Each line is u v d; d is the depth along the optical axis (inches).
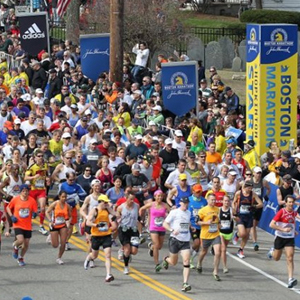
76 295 2073.1
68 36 4537.4
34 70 3636.8
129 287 2139.5
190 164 2496.3
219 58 4692.4
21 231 2231.8
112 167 2532.0
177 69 3090.6
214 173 2628.0
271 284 2219.5
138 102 3218.5
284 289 2188.7
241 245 2404.0
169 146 2588.6
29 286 2126.0
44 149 2664.9
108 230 2149.4
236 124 3125.0
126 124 3048.7
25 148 2709.2
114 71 3508.9
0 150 2748.5
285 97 2989.7
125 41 4227.4
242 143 3004.4
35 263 2293.3
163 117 3122.5
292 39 2960.1
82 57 3555.6
